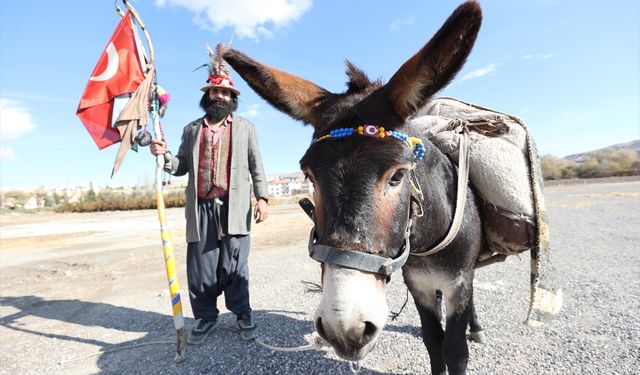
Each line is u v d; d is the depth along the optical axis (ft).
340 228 4.68
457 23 4.99
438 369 8.02
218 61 9.68
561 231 30.81
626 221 34.27
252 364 10.18
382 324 4.71
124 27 10.77
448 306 7.41
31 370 10.68
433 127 8.05
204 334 11.84
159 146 10.52
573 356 9.52
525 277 17.69
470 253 7.22
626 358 9.20
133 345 11.99
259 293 17.54
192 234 11.32
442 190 6.77
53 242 43.06
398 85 5.66
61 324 14.71
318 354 10.59
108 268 26.02
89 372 10.40
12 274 25.49
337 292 4.50
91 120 10.73
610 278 16.43
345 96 6.79
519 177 7.39
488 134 8.27
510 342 10.65
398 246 5.20
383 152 5.05
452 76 5.45
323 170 5.08
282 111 7.63
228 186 11.48
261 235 39.32
